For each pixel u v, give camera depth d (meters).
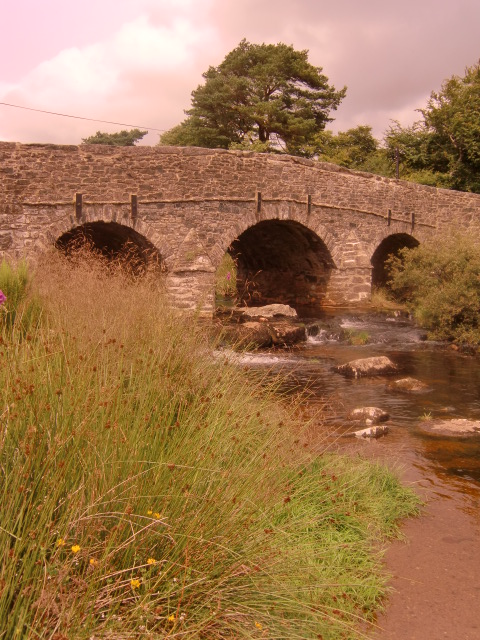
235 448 3.91
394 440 7.16
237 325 15.70
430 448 6.89
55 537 2.68
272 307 20.19
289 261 26.59
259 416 4.63
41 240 17.67
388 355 14.41
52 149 17.84
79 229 20.11
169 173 19.78
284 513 4.12
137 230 19.28
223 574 2.98
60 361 3.59
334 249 24.03
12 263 8.66
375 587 3.73
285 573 3.31
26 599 2.35
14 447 2.84
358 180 24.56
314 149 41.44
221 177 20.80
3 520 2.53
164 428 3.53
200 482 3.31
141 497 2.91
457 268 16.97
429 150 37.09
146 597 2.59
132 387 3.93
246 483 3.55
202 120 41.09
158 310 5.79
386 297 26.36
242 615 2.90
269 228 25.22
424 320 17.45
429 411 8.78
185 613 2.71
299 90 41.78
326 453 5.54
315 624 3.11
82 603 2.44
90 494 2.81
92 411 3.18
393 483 5.30
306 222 23.05
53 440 2.91
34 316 5.86
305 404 8.84
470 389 10.42
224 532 3.11
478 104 35.31
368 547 4.20
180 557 2.89
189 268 19.98
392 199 25.62
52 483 2.72
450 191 27.55
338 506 4.47
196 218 20.34
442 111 35.38
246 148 37.66
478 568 4.16
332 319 20.73
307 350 15.16
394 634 3.39
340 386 10.54
